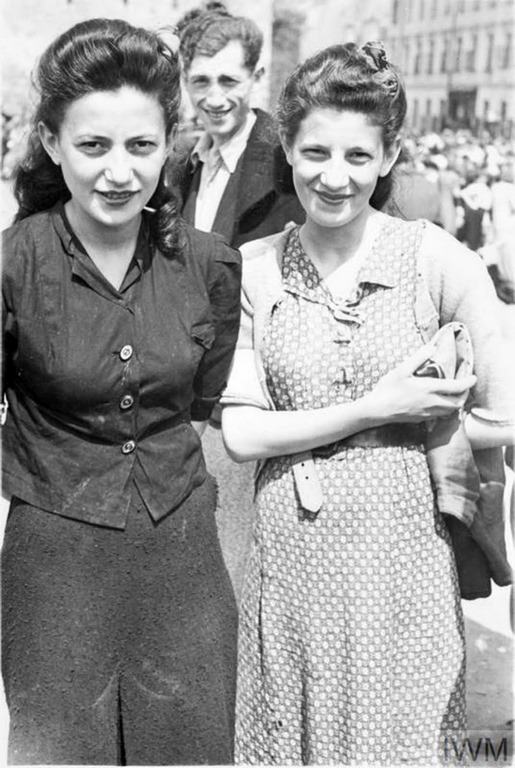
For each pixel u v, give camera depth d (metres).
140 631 2.16
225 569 2.32
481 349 2.29
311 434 2.26
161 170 2.11
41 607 2.09
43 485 2.10
